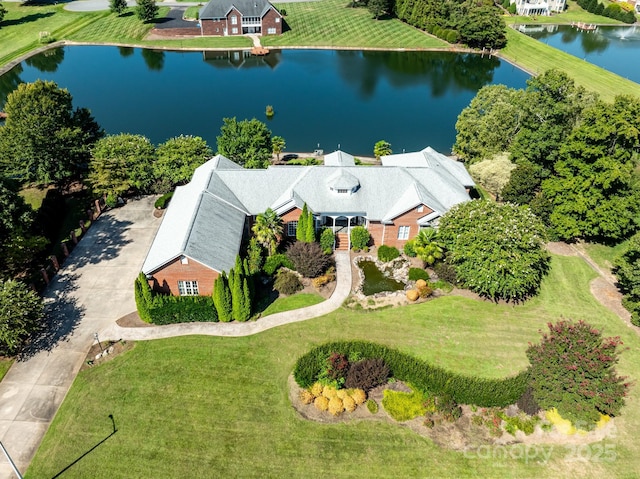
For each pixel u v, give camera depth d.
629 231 54.62
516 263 41.69
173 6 165.00
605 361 33.38
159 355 39.03
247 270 42.34
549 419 35.19
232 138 63.69
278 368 38.22
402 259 51.09
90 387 36.38
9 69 114.94
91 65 119.44
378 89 107.50
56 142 59.34
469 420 35.12
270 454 32.44
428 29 142.00
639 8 179.50
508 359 39.50
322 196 52.19
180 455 32.16
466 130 68.44
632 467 32.44
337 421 34.69
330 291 46.34
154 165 60.59
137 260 50.12
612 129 47.56
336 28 145.00
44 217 54.19
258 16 135.88
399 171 53.62
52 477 30.77
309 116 92.31
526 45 133.25
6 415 34.31
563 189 52.44
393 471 31.84
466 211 45.50
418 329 42.16
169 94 102.50
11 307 36.31
